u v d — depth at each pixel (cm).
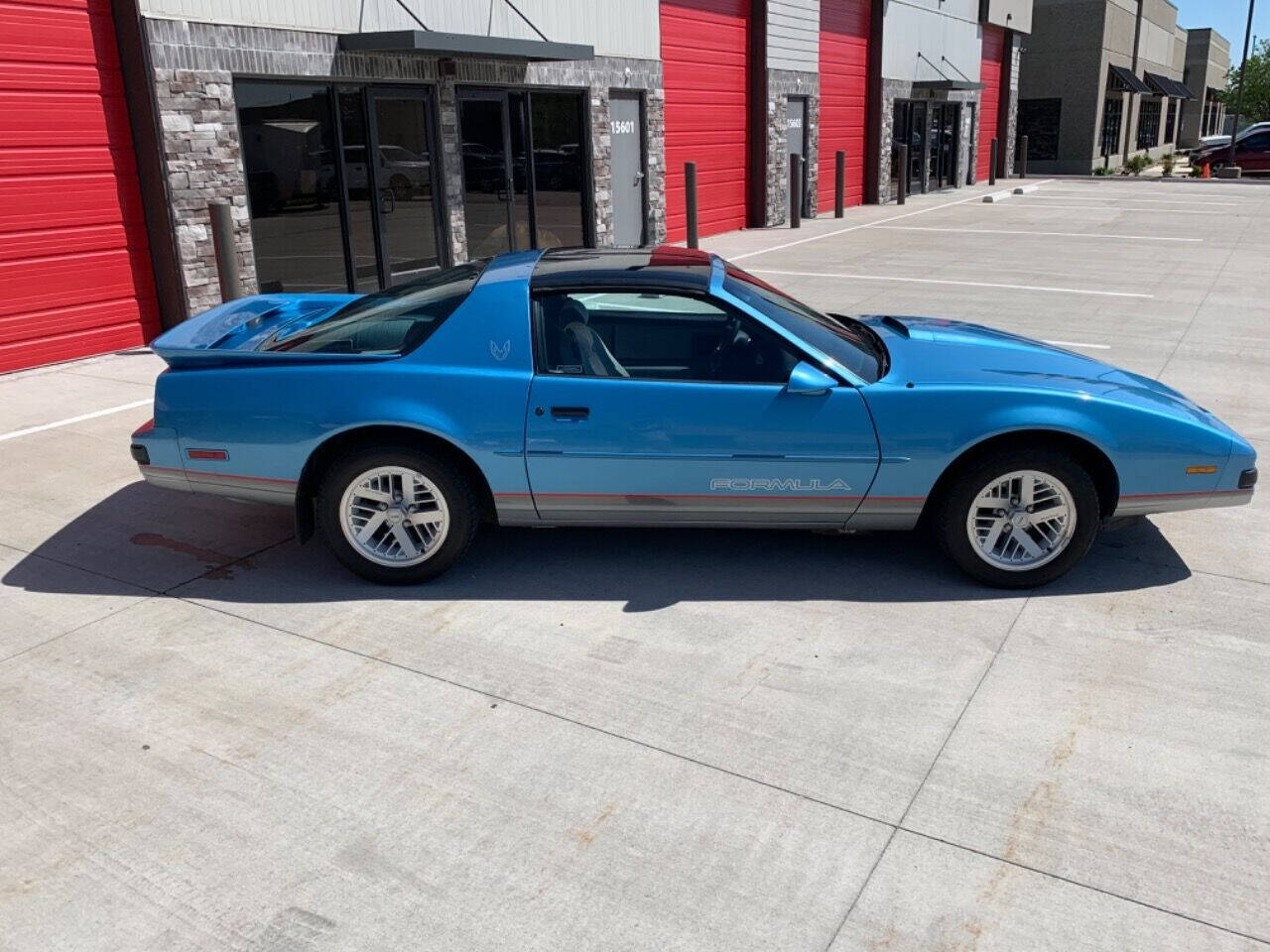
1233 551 483
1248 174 3394
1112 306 1083
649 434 425
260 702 361
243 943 256
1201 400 734
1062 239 1677
